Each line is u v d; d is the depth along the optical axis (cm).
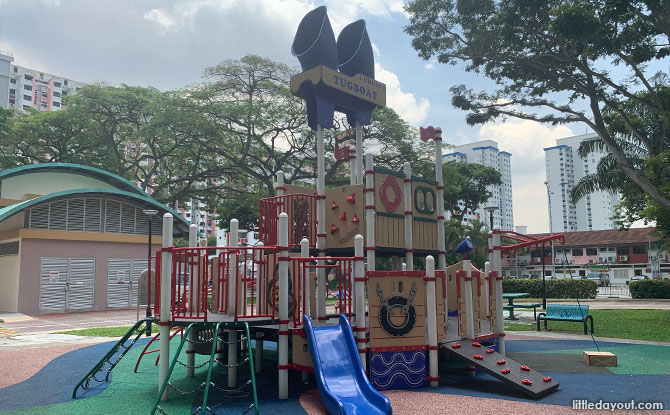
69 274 2464
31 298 2330
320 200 1099
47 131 3997
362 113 1216
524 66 2100
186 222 2898
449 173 3753
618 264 6425
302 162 3784
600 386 857
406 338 851
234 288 894
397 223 1130
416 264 3853
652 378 925
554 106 2231
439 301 930
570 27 1683
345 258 868
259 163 3844
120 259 2648
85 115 3844
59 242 2445
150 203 2734
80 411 707
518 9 1875
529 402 743
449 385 874
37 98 10975
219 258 934
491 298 1108
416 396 781
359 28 1230
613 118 2302
